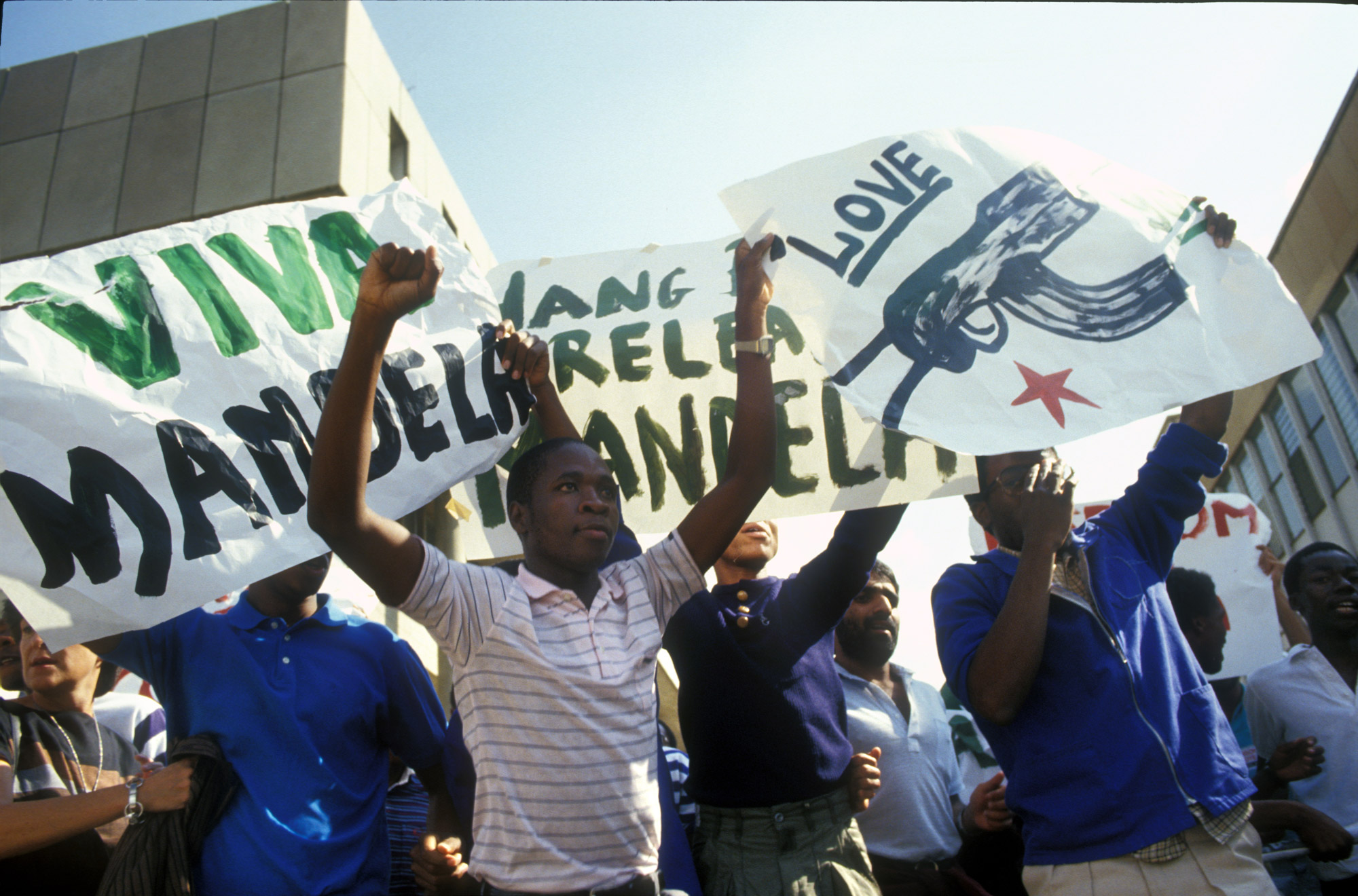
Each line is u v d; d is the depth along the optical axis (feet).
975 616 9.12
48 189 21.09
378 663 9.04
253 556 8.02
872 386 8.78
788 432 10.52
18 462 7.65
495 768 6.49
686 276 11.37
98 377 8.13
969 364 8.82
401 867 10.20
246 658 8.48
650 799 6.66
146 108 21.61
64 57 22.48
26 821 7.53
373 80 22.56
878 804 11.18
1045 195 9.52
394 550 6.81
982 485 9.72
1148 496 9.43
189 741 7.98
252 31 22.22
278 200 20.18
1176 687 8.52
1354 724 12.27
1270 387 35.86
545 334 11.17
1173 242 9.39
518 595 7.07
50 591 7.48
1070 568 8.95
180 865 7.61
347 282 9.48
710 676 8.91
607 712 6.68
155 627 8.61
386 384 8.97
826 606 9.48
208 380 8.46
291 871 7.70
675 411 10.81
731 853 8.48
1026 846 8.42
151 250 8.86
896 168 9.62
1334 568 12.91
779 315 11.03
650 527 10.55
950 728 14.05
